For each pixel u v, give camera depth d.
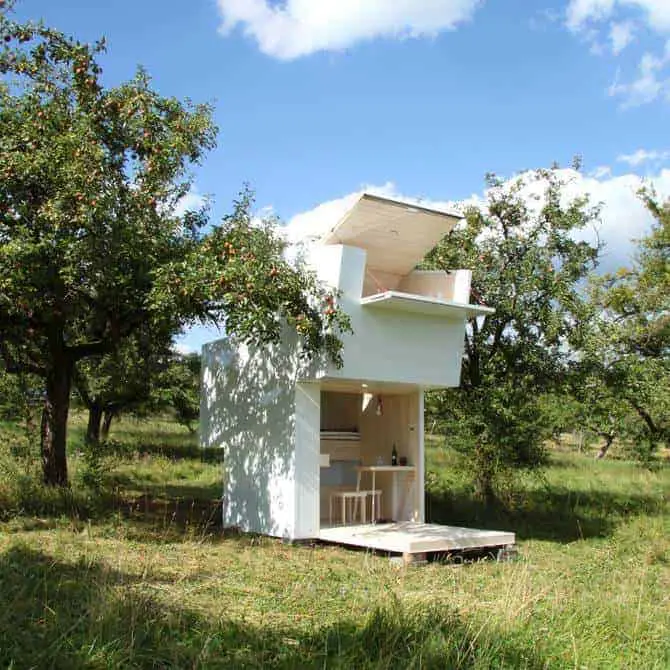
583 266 15.59
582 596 8.40
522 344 15.38
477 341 15.79
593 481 21.91
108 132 12.54
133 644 5.51
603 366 15.52
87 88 12.49
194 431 31.00
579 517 15.70
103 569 7.79
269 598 7.72
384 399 14.53
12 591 6.82
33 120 11.91
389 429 14.38
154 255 12.41
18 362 15.20
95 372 22.95
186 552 10.37
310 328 11.20
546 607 7.67
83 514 12.91
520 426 14.97
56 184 11.26
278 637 6.26
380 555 11.39
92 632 5.66
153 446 27.53
